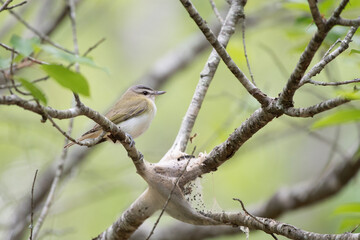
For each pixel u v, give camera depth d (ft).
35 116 53.88
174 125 56.95
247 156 54.29
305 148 56.75
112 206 52.08
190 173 23.59
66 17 47.52
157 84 51.11
